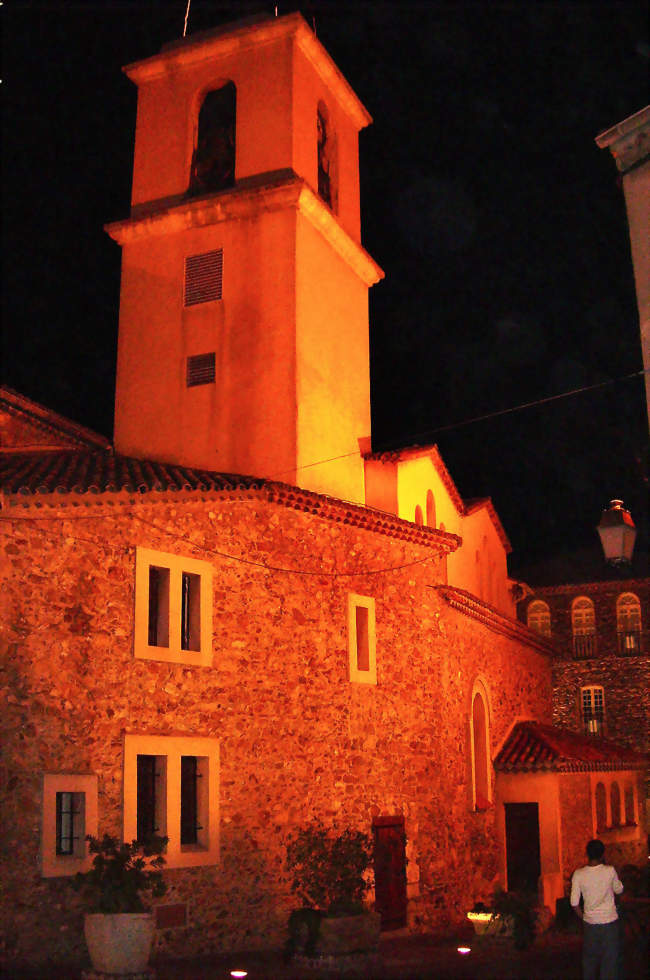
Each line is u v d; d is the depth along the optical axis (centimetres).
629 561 1329
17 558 1356
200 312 2081
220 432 2002
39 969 1230
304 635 1714
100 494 1432
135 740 1426
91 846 1269
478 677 2312
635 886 2069
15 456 1753
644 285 1238
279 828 1595
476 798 2228
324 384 2077
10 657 1321
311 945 1405
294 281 2008
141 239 2180
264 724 1616
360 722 1784
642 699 3191
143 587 1485
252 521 1680
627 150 1280
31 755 1313
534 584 3416
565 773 2331
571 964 1480
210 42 2189
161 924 1408
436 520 2327
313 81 2234
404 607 1958
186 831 1496
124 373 2125
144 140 2252
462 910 2006
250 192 2056
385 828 1798
